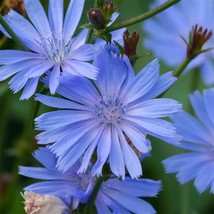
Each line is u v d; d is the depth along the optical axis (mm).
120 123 276
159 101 272
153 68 274
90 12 271
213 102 328
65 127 270
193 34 295
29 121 369
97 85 276
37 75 270
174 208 402
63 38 279
